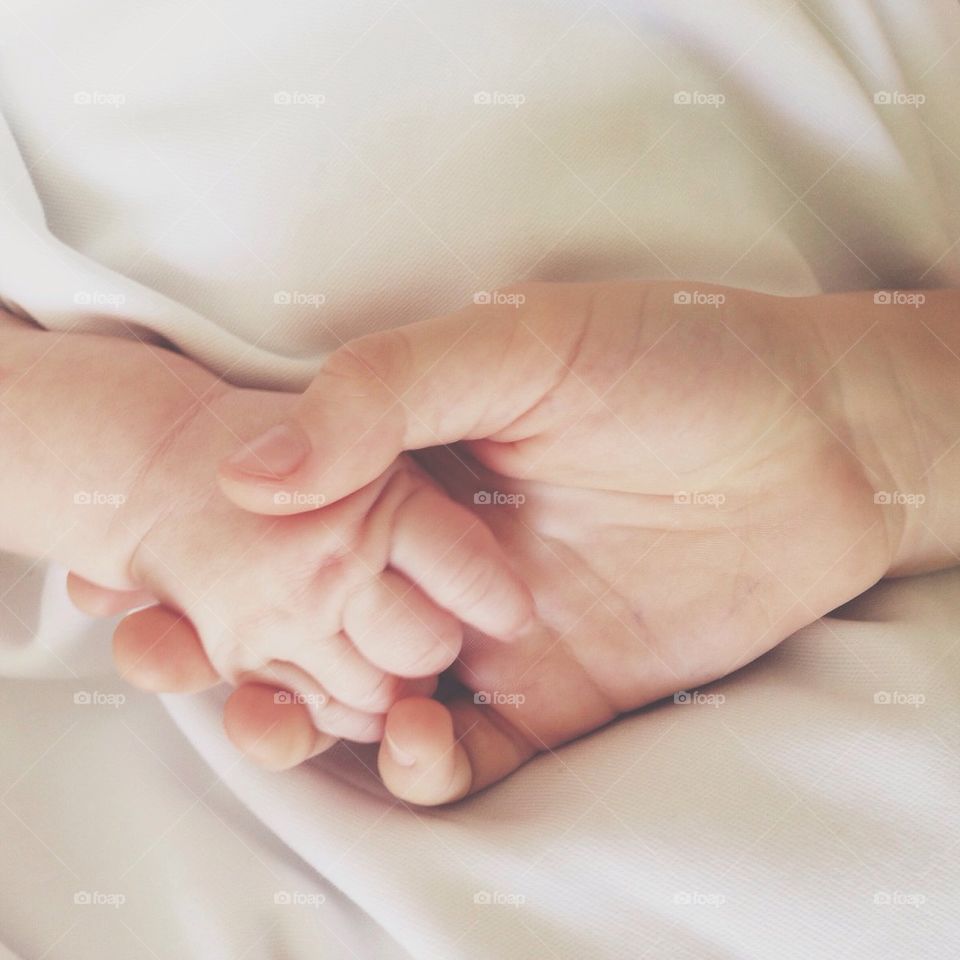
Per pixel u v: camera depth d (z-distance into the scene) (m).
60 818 0.36
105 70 0.36
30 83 0.36
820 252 0.39
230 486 0.32
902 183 0.37
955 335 0.36
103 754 0.37
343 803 0.35
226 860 0.35
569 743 0.35
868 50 0.37
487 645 0.35
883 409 0.35
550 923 0.33
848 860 0.32
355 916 0.35
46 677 0.38
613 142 0.36
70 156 0.37
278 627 0.33
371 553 0.33
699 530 0.34
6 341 0.36
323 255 0.36
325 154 0.36
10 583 0.38
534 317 0.33
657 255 0.37
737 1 0.36
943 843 0.32
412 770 0.33
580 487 0.34
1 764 0.37
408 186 0.36
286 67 0.36
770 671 0.35
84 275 0.35
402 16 0.36
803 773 0.33
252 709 0.34
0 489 0.35
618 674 0.34
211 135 0.36
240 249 0.36
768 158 0.38
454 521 0.34
